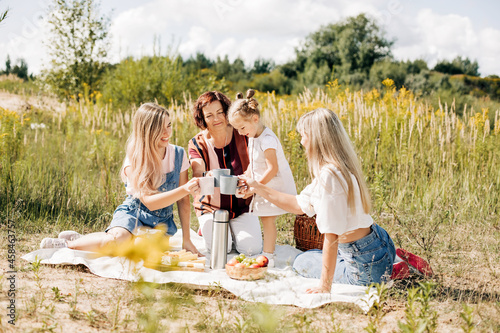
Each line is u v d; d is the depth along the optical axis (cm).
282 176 377
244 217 386
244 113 361
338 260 326
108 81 1335
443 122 658
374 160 597
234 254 385
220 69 4103
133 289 256
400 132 649
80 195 502
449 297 282
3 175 497
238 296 278
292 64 4116
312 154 291
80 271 309
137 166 341
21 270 297
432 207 510
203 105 380
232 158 394
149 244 193
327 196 277
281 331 216
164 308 239
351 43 3572
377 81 2527
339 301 268
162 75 1307
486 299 281
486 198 515
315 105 758
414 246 402
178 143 665
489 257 363
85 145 800
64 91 1391
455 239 418
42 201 478
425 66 2755
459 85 2391
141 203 352
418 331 187
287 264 348
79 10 1372
